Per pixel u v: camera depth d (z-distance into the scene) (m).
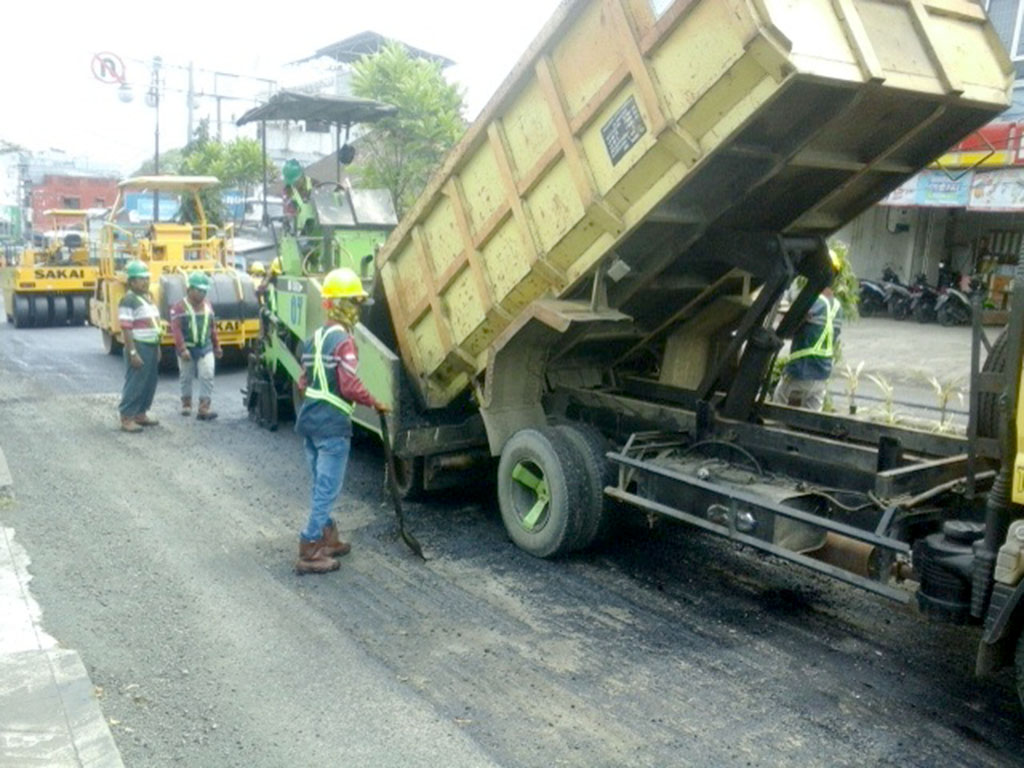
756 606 5.51
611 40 4.95
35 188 53.94
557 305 5.88
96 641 4.85
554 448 6.03
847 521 4.82
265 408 10.04
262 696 4.33
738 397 6.06
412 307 7.23
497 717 4.19
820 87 4.56
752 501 4.94
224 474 8.22
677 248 5.68
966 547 4.02
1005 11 15.70
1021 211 16.94
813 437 5.43
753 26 4.12
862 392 12.34
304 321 8.74
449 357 7.02
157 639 4.90
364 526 6.89
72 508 7.11
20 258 20.09
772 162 5.04
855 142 5.24
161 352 13.67
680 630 5.16
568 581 5.85
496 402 6.59
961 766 3.88
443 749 3.92
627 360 7.61
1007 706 4.38
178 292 13.07
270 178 24.47
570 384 7.19
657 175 5.00
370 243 9.05
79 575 5.75
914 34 4.79
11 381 12.68
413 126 14.45
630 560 6.24
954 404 11.10
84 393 11.93
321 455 5.90
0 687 4.25
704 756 3.91
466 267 6.56
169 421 10.41
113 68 29.39
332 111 9.53
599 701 4.36
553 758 3.87
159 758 3.80
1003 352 4.34
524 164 5.77
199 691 4.36
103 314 15.17
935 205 17.03
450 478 7.31
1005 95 5.09
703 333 7.36
